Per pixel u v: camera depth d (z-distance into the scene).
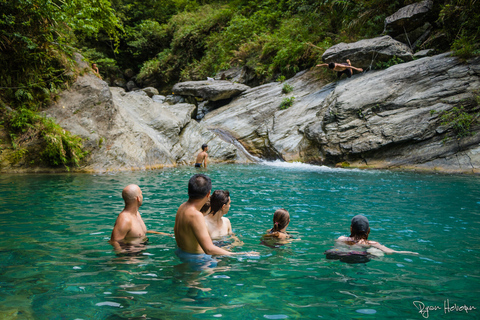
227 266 3.08
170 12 36.50
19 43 10.75
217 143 15.42
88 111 11.70
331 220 5.00
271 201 6.41
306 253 3.48
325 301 2.37
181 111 16.62
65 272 2.86
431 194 7.02
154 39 33.69
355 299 2.41
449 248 3.69
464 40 12.73
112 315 2.11
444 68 12.68
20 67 10.89
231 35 25.17
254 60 21.81
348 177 9.62
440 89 12.23
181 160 14.30
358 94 13.40
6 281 2.65
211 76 25.95
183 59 29.95
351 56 15.50
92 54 30.47
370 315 2.17
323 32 19.56
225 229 4.16
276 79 20.14
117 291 2.48
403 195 6.94
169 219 5.01
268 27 24.14
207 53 27.14
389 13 17.02
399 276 2.86
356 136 12.41
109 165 11.13
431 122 11.58
